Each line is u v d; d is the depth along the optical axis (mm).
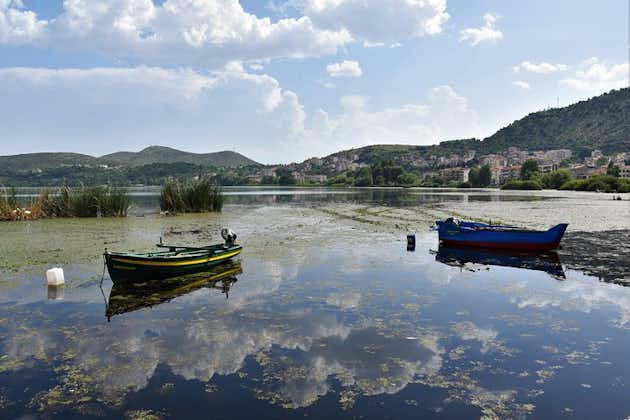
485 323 9445
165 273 13344
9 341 8422
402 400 6250
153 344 8250
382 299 11242
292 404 6129
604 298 11406
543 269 15180
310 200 64188
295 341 8391
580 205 45938
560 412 5953
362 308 10461
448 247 19938
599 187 89062
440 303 10914
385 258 17000
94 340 8461
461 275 14164
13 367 7301
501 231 19016
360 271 14609
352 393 6441
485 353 7879
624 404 6141
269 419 5754
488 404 6148
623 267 15484
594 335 8742
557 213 35750
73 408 6066
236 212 38594
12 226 26219
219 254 15047
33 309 10414
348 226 27641
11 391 6535
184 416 5844
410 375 7016
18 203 32656
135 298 11328
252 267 15148
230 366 7316
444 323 9445
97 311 10258
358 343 8312
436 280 13422
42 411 6004
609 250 18844
